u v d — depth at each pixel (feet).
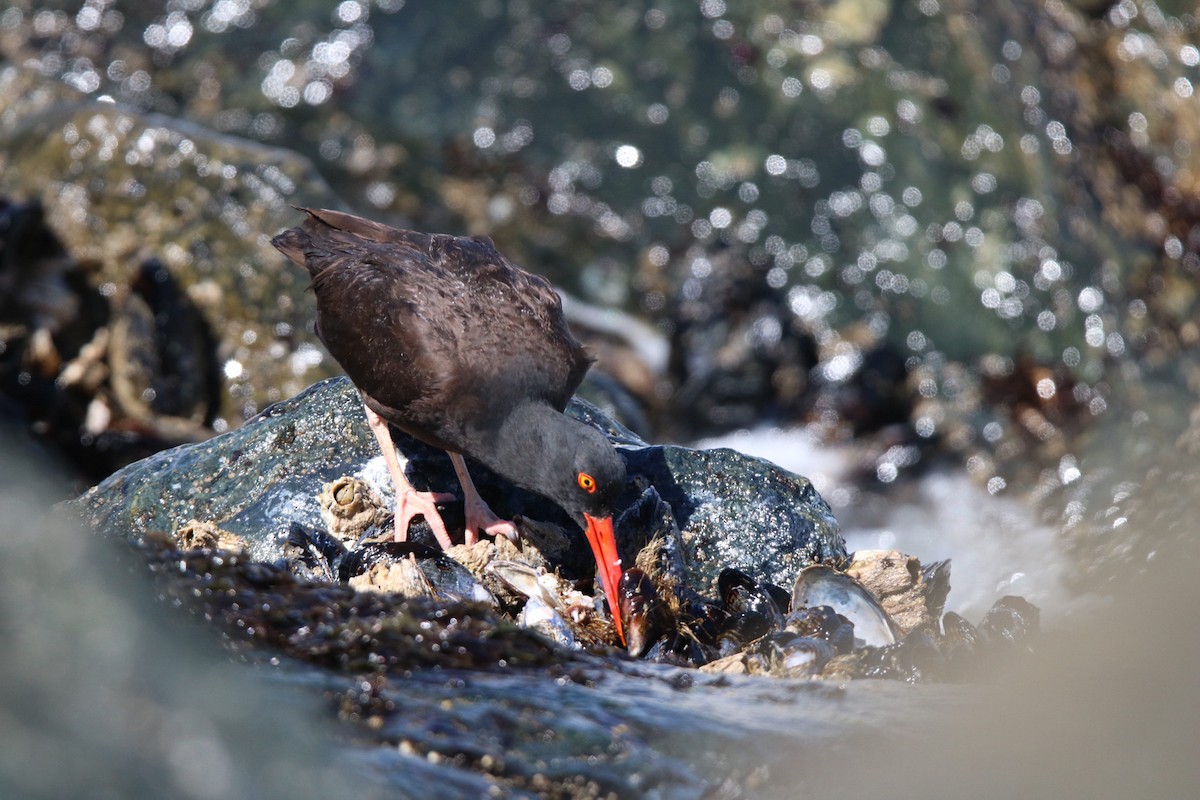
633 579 25.34
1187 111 60.59
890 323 52.95
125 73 61.36
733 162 55.62
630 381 53.83
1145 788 14.92
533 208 56.29
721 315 54.13
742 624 25.03
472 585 24.81
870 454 51.37
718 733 16.03
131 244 47.75
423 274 28.55
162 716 11.29
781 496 29.12
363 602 18.06
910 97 56.03
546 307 28.76
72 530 12.34
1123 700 17.49
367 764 13.33
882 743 16.26
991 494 49.85
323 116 58.90
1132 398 52.13
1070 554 46.03
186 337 46.47
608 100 57.26
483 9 59.93
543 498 29.89
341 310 28.84
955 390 51.78
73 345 46.03
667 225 55.36
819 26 57.41
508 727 15.40
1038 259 53.83
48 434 43.60
